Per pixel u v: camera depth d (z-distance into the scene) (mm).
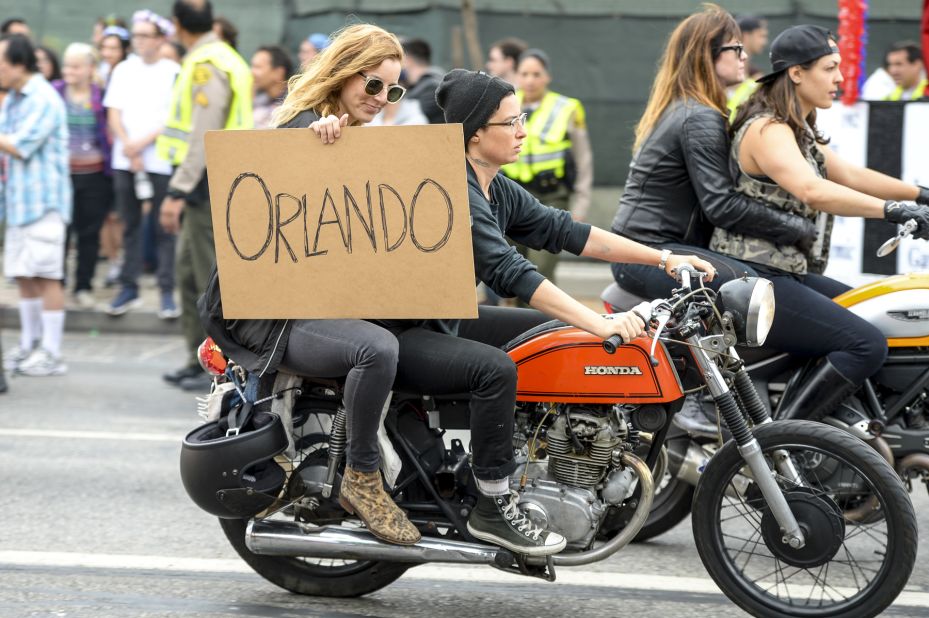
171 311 32375
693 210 14742
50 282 26656
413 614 12727
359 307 11578
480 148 11758
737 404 12773
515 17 35406
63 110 26297
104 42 32656
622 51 35188
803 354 13938
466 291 11359
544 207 12727
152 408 23609
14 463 19172
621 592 13516
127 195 31797
